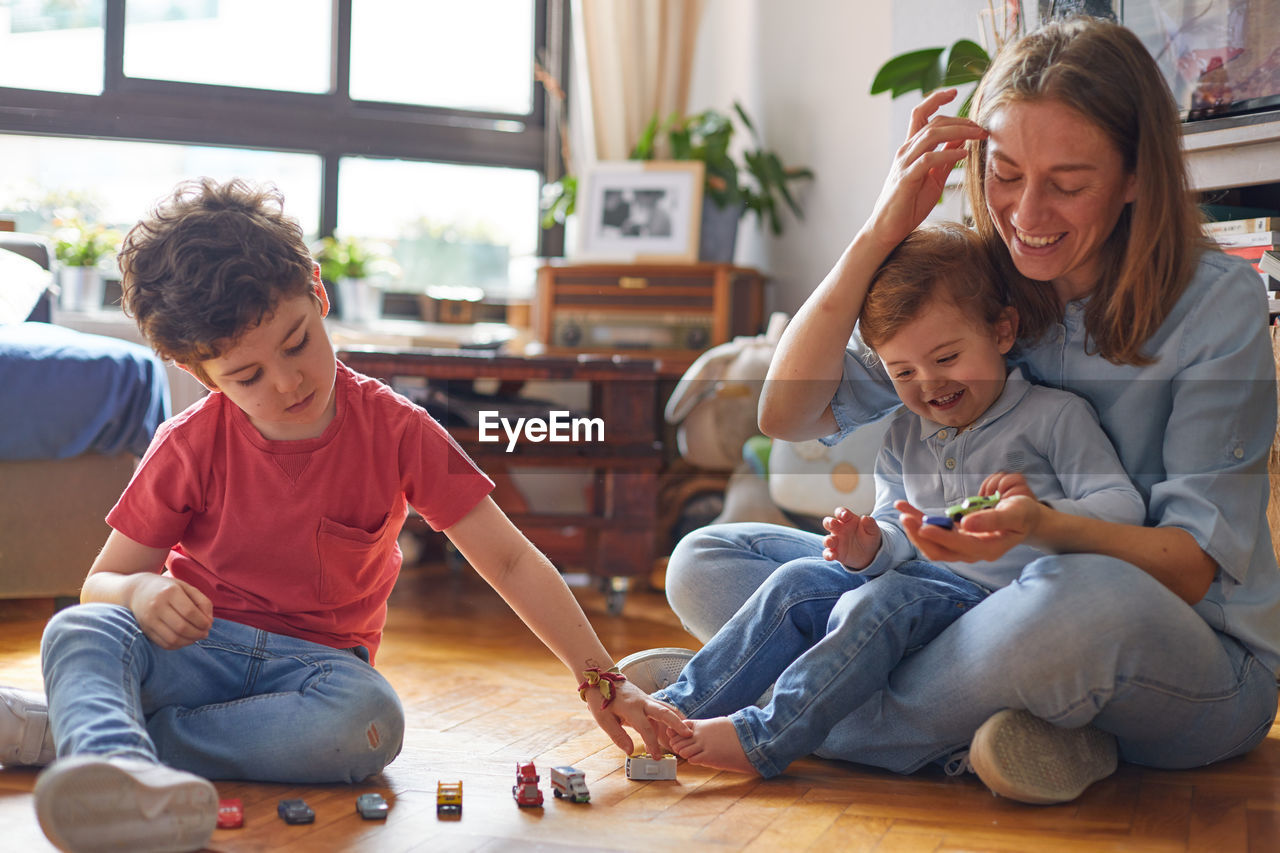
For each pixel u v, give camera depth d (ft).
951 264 3.72
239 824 3.06
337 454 3.71
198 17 11.27
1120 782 3.71
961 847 3.04
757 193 11.26
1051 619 3.30
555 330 10.69
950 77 6.93
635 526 7.75
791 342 4.07
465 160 12.09
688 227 10.77
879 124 9.66
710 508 9.21
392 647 6.23
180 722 3.47
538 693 5.09
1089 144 3.42
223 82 11.38
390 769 3.76
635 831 3.12
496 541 3.81
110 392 6.61
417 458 3.78
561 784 3.45
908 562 3.89
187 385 9.04
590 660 3.76
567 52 12.36
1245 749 3.90
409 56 11.98
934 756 3.70
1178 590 3.48
